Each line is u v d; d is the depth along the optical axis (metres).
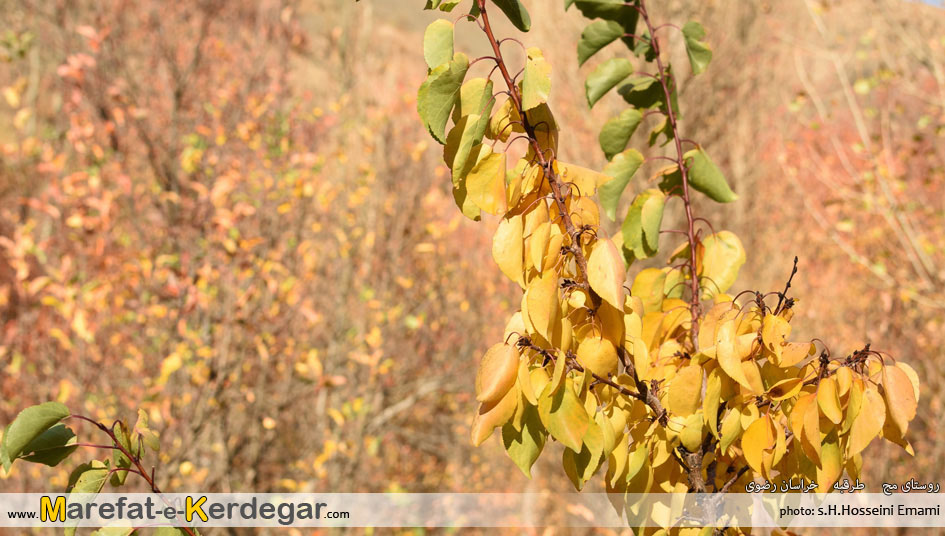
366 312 6.28
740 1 8.19
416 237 6.75
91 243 4.60
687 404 1.20
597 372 1.13
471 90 1.09
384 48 7.39
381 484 6.31
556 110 7.89
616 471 1.19
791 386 1.17
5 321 4.68
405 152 6.84
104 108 5.27
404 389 6.94
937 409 6.68
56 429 1.03
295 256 5.55
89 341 4.05
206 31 5.91
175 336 4.60
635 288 1.41
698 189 1.47
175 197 4.77
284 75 6.01
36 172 5.79
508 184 1.16
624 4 1.41
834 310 8.54
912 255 5.38
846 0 5.46
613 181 1.39
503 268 1.09
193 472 4.49
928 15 5.40
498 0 1.15
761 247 9.69
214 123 5.33
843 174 6.49
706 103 8.34
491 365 1.03
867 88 5.11
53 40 5.79
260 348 4.70
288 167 5.35
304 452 5.83
